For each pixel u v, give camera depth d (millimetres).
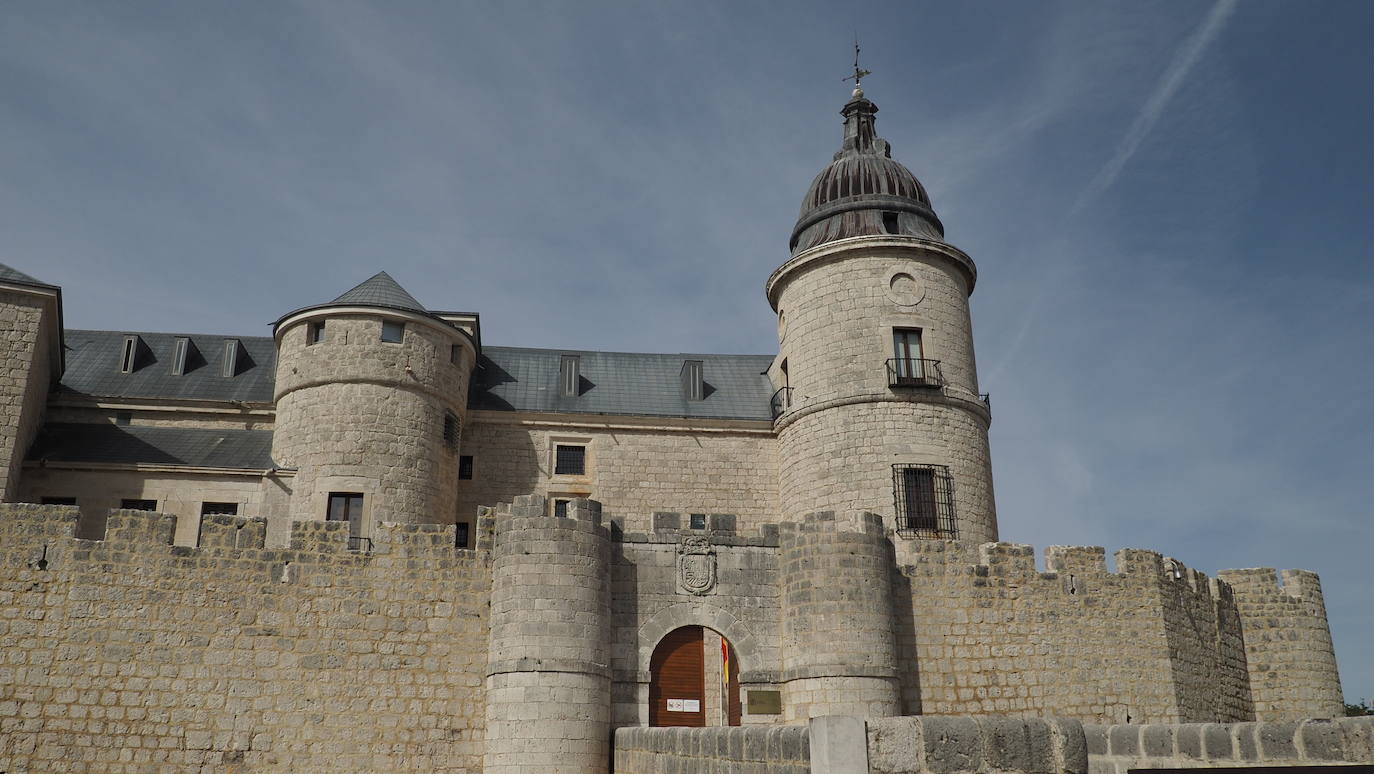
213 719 22453
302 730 22750
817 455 32750
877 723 10234
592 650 23125
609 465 35281
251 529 23734
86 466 28625
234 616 23109
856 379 32688
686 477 35562
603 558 24047
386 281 33625
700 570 24922
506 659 22766
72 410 32000
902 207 35188
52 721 21844
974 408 33031
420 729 23188
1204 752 10555
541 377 36969
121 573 22891
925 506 31516
